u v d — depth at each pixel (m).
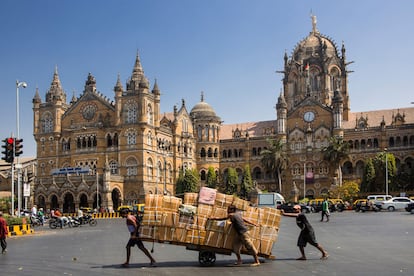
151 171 117.50
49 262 27.03
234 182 123.38
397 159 120.44
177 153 130.12
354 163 124.62
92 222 69.00
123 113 116.94
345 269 22.72
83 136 120.81
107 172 108.81
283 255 28.34
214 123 140.88
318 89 139.75
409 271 21.94
